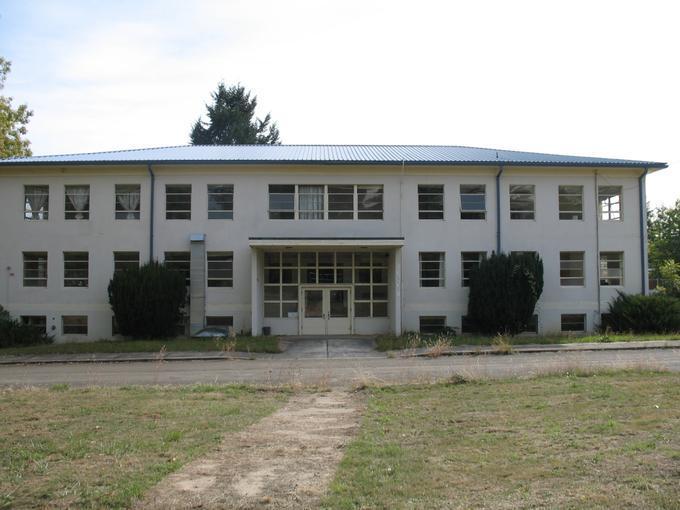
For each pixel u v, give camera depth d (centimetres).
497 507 502
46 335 2838
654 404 984
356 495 547
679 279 4531
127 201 2919
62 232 2884
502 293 2709
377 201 2955
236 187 2914
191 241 2825
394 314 2841
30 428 889
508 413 968
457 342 2461
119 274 2702
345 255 2988
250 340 2558
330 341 2688
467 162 2906
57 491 568
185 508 523
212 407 1103
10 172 2894
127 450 735
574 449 689
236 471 641
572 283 2988
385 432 854
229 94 6569
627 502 497
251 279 2862
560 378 1389
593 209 3003
